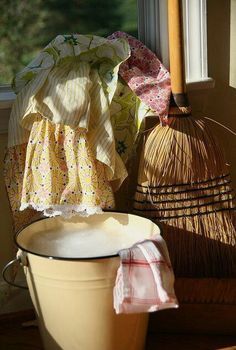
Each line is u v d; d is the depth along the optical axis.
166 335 1.66
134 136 1.67
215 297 1.63
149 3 1.73
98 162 1.60
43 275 1.43
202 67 1.77
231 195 1.68
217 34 1.78
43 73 1.57
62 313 1.46
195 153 1.64
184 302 1.63
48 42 1.75
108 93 1.59
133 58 1.69
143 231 1.56
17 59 1.73
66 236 1.56
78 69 1.59
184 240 1.66
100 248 1.50
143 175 1.65
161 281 1.38
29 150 1.56
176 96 1.64
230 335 1.65
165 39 1.73
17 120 1.57
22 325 1.70
